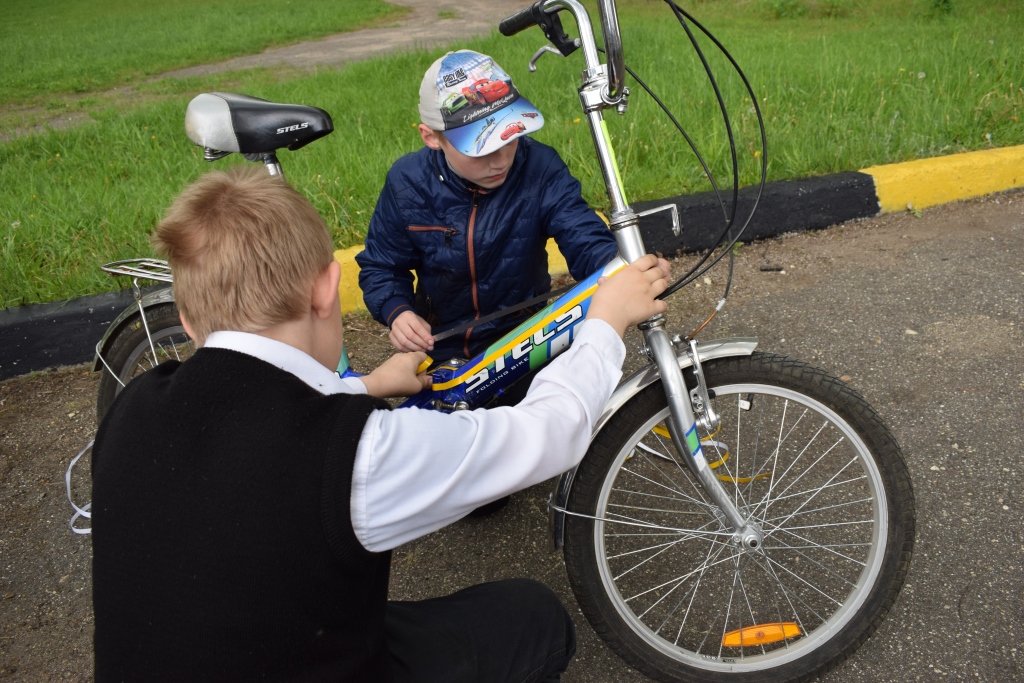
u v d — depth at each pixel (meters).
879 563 1.75
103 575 0.99
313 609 0.96
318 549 0.93
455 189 1.82
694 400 1.65
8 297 3.31
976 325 3.02
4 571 2.36
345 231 3.64
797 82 5.08
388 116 5.12
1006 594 2.00
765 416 2.58
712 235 3.71
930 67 5.12
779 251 3.69
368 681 1.08
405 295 2.01
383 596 1.12
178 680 0.95
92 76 9.70
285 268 1.03
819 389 1.70
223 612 0.94
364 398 1.01
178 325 2.38
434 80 1.66
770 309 3.24
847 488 2.34
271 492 0.93
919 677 1.82
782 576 2.12
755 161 4.03
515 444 1.10
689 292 3.41
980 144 4.21
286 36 11.94
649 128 4.32
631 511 2.35
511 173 1.82
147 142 5.22
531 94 5.29
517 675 1.32
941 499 2.28
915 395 2.70
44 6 18.05
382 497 0.96
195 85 8.56
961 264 3.42
